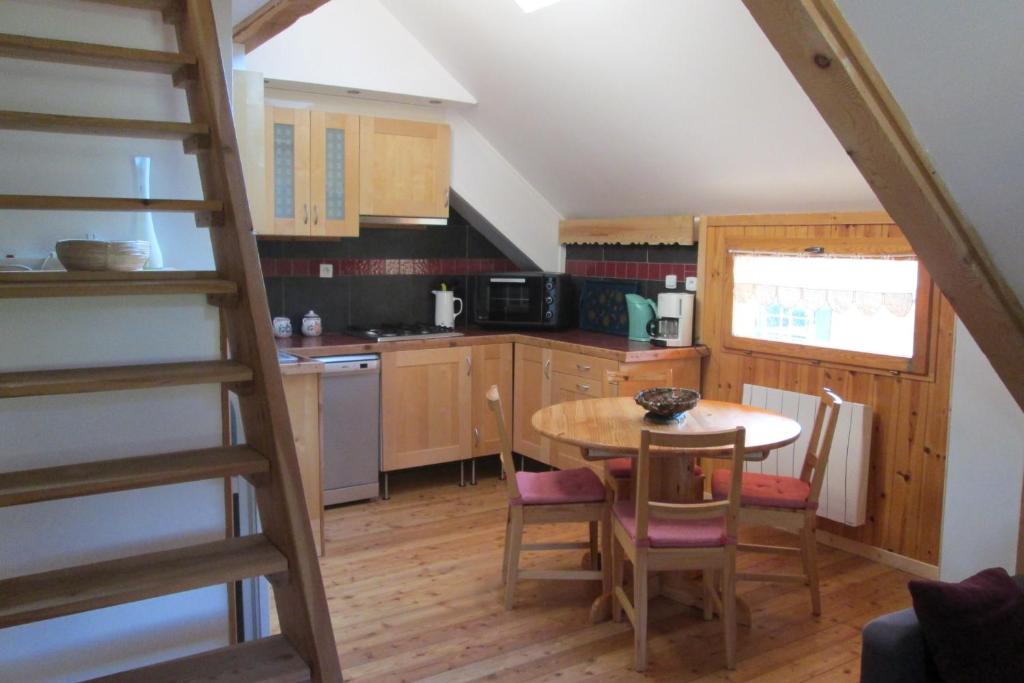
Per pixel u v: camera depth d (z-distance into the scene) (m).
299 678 2.03
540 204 5.79
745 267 4.65
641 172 4.80
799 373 4.39
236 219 2.15
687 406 3.47
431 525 4.59
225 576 2.01
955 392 3.37
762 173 4.20
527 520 3.50
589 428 3.40
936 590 2.07
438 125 5.21
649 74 3.95
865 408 3.97
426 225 5.60
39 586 1.94
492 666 3.06
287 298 5.23
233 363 2.31
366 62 4.73
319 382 4.16
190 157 2.65
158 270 2.38
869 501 4.09
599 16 3.78
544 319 5.48
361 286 5.51
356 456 4.88
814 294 4.29
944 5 1.82
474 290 5.94
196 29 2.26
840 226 4.10
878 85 2.05
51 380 1.99
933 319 3.77
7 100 2.38
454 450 5.26
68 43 2.11
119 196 2.55
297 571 2.06
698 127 4.12
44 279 2.07
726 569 3.04
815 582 3.47
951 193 2.22
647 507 2.99
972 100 1.98
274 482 2.14
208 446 2.62
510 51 4.41
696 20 3.47
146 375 2.10
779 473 4.39
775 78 3.52
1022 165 2.06
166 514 2.59
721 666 3.08
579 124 4.68
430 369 5.12
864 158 2.21
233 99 3.12
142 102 2.55
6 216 2.43
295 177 4.73
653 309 5.09
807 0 1.94
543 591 3.73
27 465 2.37
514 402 5.50
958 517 3.40
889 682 2.09
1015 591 2.16
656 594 3.68
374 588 3.74
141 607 2.54
